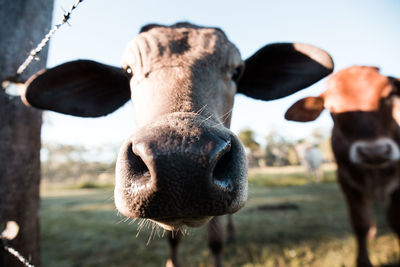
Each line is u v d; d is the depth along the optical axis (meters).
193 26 0.57
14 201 0.51
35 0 0.55
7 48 0.51
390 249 0.92
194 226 0.34
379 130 0.78
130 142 0.30
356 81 0.84
